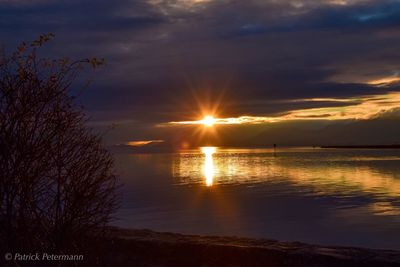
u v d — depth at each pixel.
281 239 15.06
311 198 27.52
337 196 28.22
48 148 4.43
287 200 26.77
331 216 20.19
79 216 4.65
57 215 4.57
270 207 23.59
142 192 31.16
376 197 27.19
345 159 91.69
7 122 4.29
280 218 19.77
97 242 5.17
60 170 4.54
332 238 15.18
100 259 5.25
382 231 16.22
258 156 126.88
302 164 72.81
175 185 37.22
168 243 6.46
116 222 18.41
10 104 4.31
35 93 4.40
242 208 23.11
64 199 4.59
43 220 4.52
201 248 6.33
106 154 4.85
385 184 36.09
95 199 4.79
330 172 52.31
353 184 36.62
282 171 55.59
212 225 18.06
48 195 4.53
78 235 4.73
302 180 41.84
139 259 6.45
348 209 22.38
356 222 18.38
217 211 22.02
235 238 6.84
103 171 4.82
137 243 6.54
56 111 4.49
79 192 4.61
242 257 6.16
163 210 22.05
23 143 4.30
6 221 4.33
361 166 63.91
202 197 28.34
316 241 14.65
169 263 6.36
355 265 5.71
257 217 20.11
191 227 17.61
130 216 20.30
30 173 4.35
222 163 82.69
